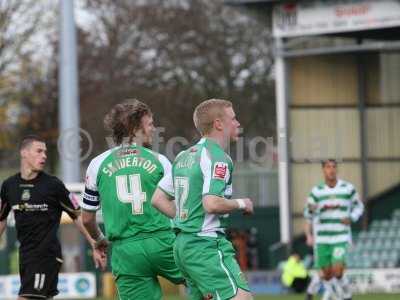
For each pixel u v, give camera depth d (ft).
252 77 401.08
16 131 339.16
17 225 91.66
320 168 238.89
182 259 72.43
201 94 387.96
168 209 74.84
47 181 91.20
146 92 375.66
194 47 390.63
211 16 394.11
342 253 140.56
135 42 386.11
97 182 80.48
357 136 241.96
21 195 91.04
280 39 232.94
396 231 230.27
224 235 72.84
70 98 208.23
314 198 141.38
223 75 393.50
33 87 331.77
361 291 207.21
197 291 73.82
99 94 370.32
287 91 234.99
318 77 240.12
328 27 225.76
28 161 90.99
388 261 221.87
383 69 242.17
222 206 70.13
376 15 220.64
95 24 385.29
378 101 241.96
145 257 78.84
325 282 142.61
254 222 272.92
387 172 242.37
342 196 140.77
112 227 79.51
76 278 199.21
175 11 388.57
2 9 324.19
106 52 377.91
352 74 241.55
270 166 278.05
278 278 216.54
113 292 205.16
